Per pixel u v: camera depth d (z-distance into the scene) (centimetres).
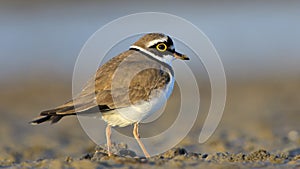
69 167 930
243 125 1583
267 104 1898
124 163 935
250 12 3120
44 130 1620
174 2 3219
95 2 3200
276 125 1562
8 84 2256
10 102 2039
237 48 2592
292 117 1673
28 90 2181
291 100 1942
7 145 1393
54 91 2166
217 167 916
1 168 1011
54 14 3108
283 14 3081
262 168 916
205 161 958
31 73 2369
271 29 2845
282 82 2206
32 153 1304
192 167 916
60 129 1633
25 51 2608
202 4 3253
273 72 2328
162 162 941
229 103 1955
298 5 3206
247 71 2339
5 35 2817
